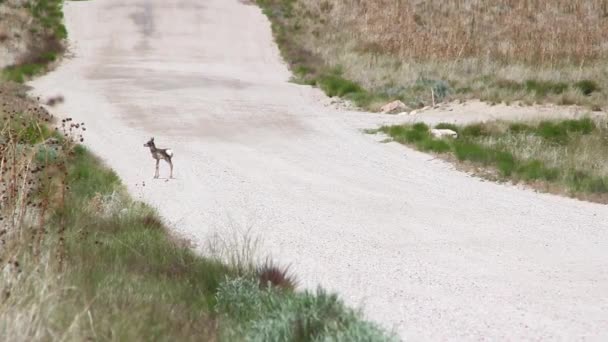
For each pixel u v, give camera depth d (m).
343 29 182.12
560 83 117.88
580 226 55.28
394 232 53.81
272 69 156.38
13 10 190.50
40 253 33.50
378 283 41.78
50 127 87.19
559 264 45.84
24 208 36.97
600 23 174.88
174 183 69.44
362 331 28.16
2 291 26.94
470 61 134.88
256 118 106.69
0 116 80.06
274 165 78.31
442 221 56.94
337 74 141.25
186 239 50.12
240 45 178.50
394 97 118.50
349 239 51.75
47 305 27.27
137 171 74.12
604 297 39.34
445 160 79.75
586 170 71.12
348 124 102.62
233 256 41.66
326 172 75.12
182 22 198.25
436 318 35.88
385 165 78.25
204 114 108.75
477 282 42.09
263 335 29.36
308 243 50.47
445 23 183.12
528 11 188.88
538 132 89.19
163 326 29.44
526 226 55.34
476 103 111.19
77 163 68.25
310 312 29.98
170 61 161.25
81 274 33.91
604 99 111.38
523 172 71.12
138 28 192.00
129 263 40.03
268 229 54.22
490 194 65.69
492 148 81.31
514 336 33.47
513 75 124.88
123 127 98.25
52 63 152.75
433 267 45.16
